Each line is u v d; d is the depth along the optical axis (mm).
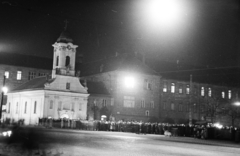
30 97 85000
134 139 41938
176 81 108438
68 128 69000
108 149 26984
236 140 44281
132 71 95250
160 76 100938
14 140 30953
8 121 76438
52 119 69625
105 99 91438
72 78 85312
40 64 102125
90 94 88938
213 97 114688
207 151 29359
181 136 55875
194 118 110250
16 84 96375
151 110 98312
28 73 98812
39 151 22891
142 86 97312
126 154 23797
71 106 84250
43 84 82625
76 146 28250
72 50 86250
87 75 104312
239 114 107750
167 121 98500
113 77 92750
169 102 105438
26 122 84125
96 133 53719
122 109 92062
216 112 109250
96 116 88500
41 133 45625
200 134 50438
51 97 80750
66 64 85688
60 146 27500
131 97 94312
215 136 49156
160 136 53281
